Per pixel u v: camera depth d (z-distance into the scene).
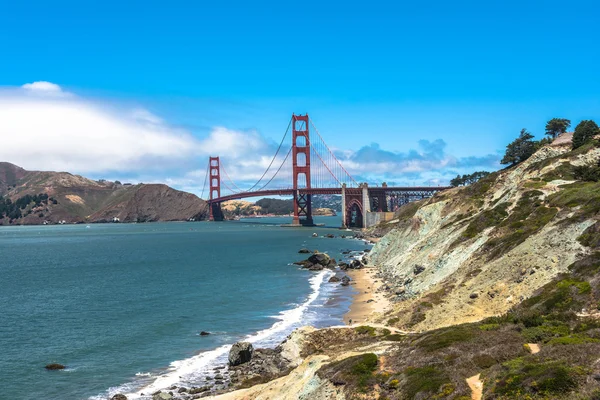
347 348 41.25
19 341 55.84
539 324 33.72
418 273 75.81
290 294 81.56
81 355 50.88
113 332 59.34
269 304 73.88
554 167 82.31
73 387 42.66
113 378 44.66
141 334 58.38
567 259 45.19
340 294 79.88
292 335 48.44
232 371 46.03
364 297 75.81
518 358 25.94
